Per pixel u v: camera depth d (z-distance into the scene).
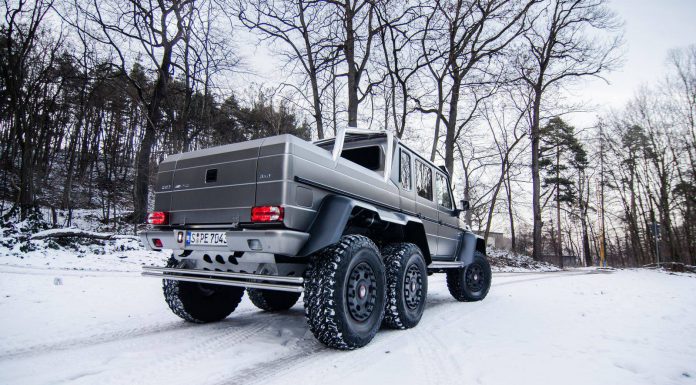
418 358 2.56
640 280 10.71
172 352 2.66
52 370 2.25
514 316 4.23
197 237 2.82
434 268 4.58
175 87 18.41
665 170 26.89
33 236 10.16
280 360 2.51
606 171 32.06
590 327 3.60
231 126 21.69
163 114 18.64
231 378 2.16
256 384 2.06
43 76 17.23
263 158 2.65
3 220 12.62
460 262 5.08
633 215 32.19
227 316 4.07
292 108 15.54
